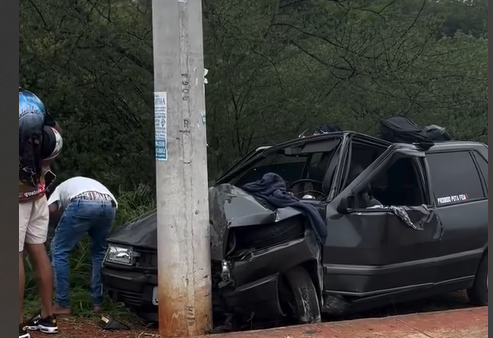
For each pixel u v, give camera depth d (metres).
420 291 5.91
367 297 5.52
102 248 5.86
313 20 9.92
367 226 5.54
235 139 9.74
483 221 6.39
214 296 5.13
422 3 10.74
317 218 5.29
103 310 5.85
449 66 10.50
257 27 9.30
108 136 8.93
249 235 5.18
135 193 8.18
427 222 5.91
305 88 10.04
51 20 8.33
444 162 6.52
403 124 6.64
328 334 4.88
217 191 5.66
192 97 4.93
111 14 8.91
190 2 4.91
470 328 5.07
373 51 10.27
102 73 8.73
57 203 5.67
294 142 6.64
